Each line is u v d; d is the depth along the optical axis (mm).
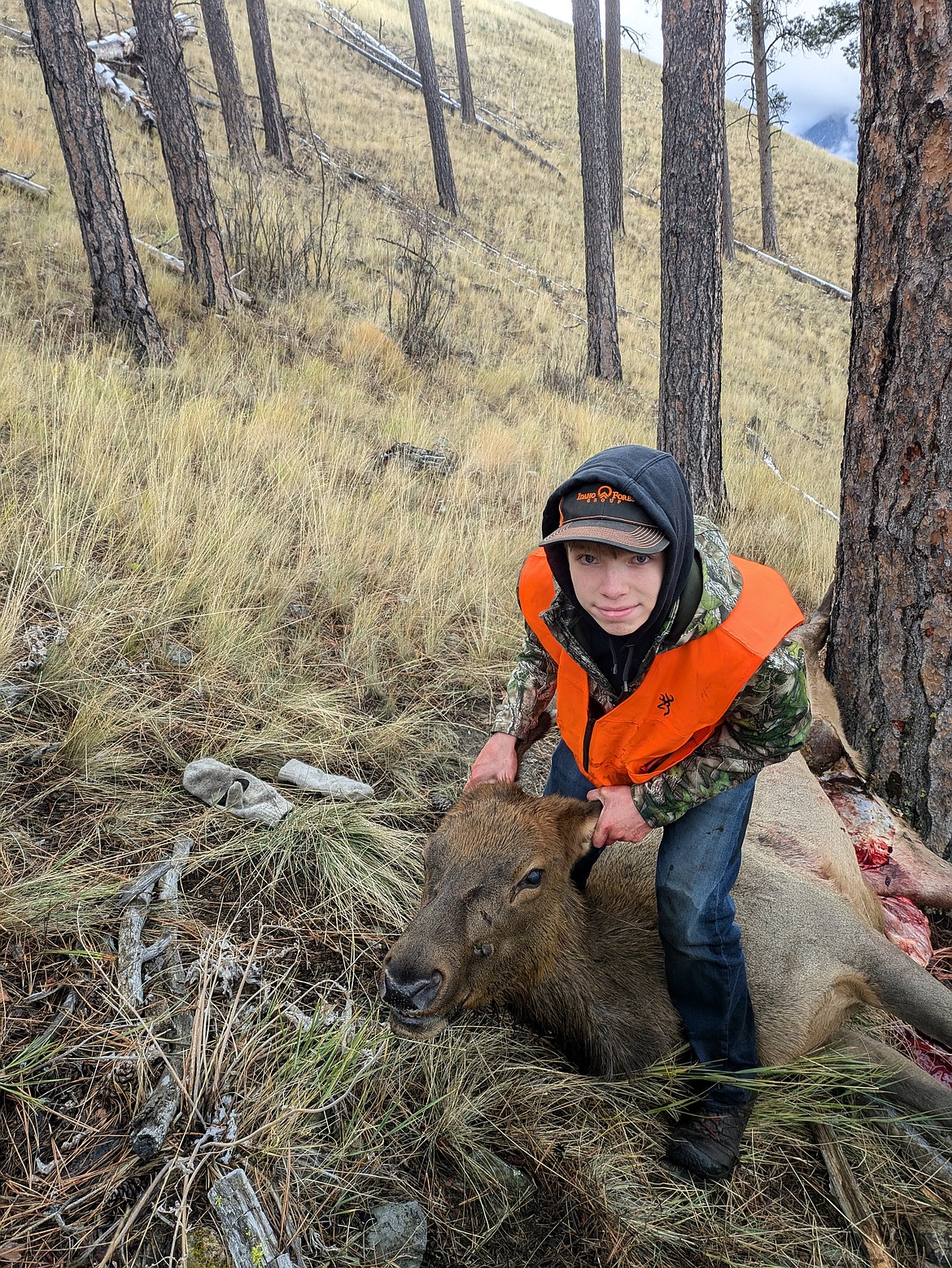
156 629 4547
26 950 2670
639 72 51094
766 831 3561
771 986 3043
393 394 11203
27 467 5711
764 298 27844
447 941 2393
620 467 2102
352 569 5695
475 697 5016
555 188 29766
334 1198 2270
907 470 3752
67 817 3289
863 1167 2828
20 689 3764
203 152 10914
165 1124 2180
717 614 2234
